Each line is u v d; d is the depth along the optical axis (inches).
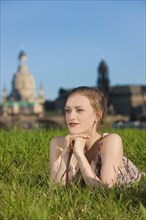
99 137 226.8
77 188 213.2
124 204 195.5
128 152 385.4
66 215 185.8
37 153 378.0
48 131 544.1
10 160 326.0
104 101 225.3
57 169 229.6
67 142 222.5
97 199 201.5
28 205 188.2
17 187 227.5
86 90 223.1
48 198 201.2
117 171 219.3
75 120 220.7
